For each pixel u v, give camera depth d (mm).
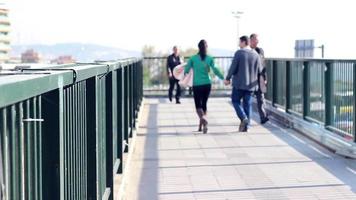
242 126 12914
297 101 13211
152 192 7430
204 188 7621
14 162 2451
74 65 4711
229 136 12312
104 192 5797
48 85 2863
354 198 7055
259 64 12992
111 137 6234
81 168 4426
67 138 3645
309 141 11500
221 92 22938
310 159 9586
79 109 4285
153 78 23625
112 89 6301
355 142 9406
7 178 2363
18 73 2902
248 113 13047
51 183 3209
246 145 11094
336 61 10258
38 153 2928
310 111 12125
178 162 9414
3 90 2131
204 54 12734
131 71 11289
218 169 8828
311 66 11992
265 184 7809
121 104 7773
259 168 8883
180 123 14703
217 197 7145
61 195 3240
